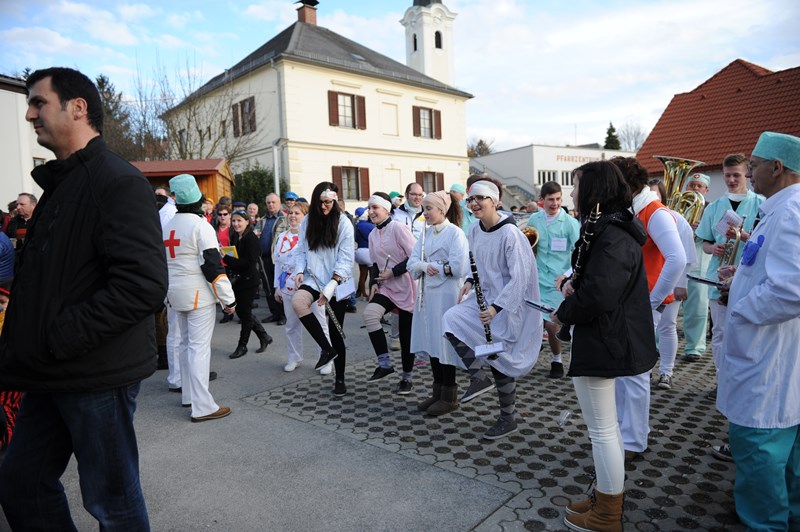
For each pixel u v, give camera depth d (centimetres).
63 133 212
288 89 2216
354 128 2428
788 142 248
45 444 217
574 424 411
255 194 2220
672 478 321
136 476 222
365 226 941
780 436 245
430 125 2736
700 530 266
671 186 597
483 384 445
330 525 280
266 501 307
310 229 513
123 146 2133
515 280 376
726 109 1859
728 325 262
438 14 3397
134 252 200
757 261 254
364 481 327
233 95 2322
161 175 1134
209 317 448
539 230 560
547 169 3859
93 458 209
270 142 2292
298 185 2261
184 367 472
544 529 271
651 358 270
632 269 264
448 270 427
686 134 1883
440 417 433
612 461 262
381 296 499
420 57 3416
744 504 254
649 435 385
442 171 2778
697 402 455
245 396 500
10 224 805
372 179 2502
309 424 425
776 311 233
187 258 434
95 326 193
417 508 294
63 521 224
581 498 301
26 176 1280
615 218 265
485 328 375
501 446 373
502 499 301
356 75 2417
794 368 243
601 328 261
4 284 371
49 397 215
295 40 2381
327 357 490
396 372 569
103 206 201
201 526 283
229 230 938
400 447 376
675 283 342
